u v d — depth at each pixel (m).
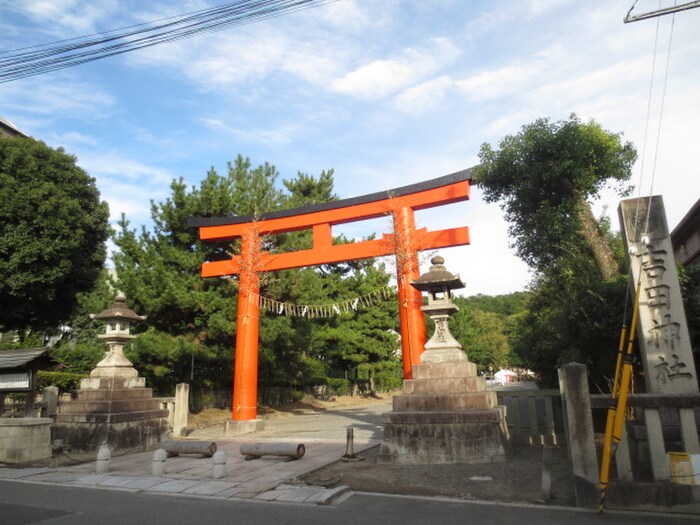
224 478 9.94
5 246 18.62
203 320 22.31
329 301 26.86
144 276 20.84
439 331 12.41
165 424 15.73
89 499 8.52
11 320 21.09
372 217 19.20
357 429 18.45
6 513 7.58
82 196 22.52
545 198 16.89
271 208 23.94
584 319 11.89
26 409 13.62
